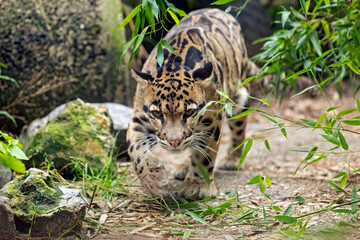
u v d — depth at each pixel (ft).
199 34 15.83
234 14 22.40
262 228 12.29
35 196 11.56
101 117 18.52
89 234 11.74
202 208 14.24
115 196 15.11
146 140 14.73
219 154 24.44
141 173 14.51
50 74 22.79
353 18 16.63
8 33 22.59
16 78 22.67
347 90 38.17
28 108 22.72
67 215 11.27
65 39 22.76
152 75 14.49
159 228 12.51
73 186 15.17
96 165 17.10
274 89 19.15
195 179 15.40
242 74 19.08
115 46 22.99
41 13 22.71
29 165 16.88
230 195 15.67
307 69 12.74
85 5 22.85
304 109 35.35
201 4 23.24
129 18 12.84
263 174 19.25
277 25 25.00
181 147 13.57
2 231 10.36
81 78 22.93
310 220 12.64
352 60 13.58
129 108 22.54
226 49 17.43
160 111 13.56
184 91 13.52
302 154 24.08
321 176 18.94
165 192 14.51
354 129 28.53
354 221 12.20
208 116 14.84
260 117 34.27
